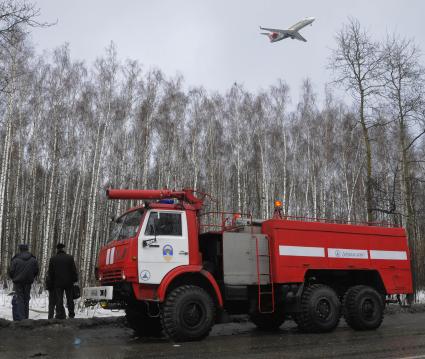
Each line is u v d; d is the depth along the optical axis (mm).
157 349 7543
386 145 27359
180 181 29516
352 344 8008
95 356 6855
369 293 10414
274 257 9734
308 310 9703
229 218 10602
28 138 27750
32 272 10180
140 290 8609
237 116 32281
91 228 23953
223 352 7227
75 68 28000
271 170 31547
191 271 8875
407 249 11336
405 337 8867
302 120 32281
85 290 9352
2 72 14469
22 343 7973
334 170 32125
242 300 9656
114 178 28812
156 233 8898
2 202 21375
